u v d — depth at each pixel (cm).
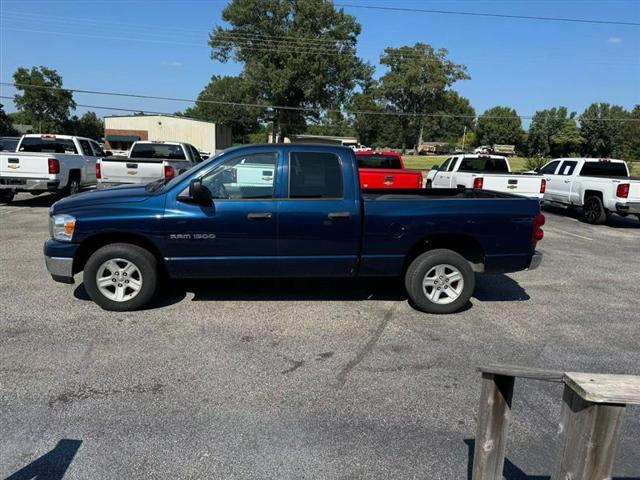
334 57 5781
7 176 1301
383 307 581
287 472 286
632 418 356
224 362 425
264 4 5731
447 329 518
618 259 905
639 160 9056
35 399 358
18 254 789
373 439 321
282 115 6050
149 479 277
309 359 436
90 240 531
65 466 286
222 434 321
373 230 543
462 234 550
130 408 349
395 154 1470
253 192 534
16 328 488
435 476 287
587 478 203
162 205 524
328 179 541
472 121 12950
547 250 977
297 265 546
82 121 9656
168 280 661
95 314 530
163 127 5900
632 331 527
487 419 230
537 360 448
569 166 1509
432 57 8781
